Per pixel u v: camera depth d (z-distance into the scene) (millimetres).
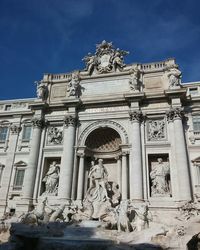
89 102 34781
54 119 35688
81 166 32188
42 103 35750
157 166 30531
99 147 35000
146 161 30422
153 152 30750
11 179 34594
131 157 30734
